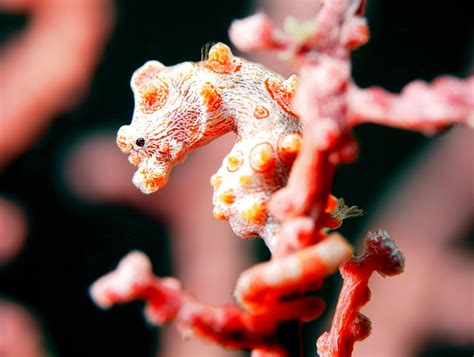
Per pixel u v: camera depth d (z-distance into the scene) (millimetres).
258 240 127
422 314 121
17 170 126
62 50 130
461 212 124
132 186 127
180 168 127
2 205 127
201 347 130
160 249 129
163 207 128
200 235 127
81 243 129
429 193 127
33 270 129
